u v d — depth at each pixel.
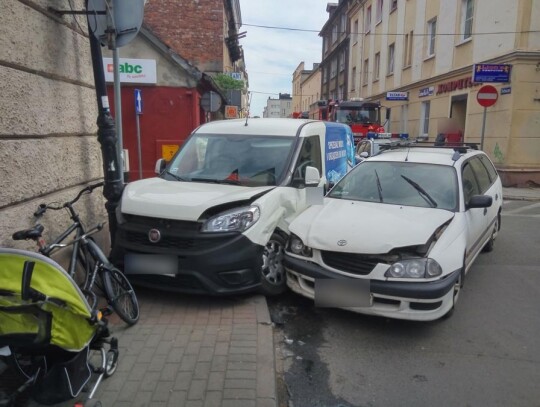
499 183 7.43
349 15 38.47
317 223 4.75
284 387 3.47
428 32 21.95
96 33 4.78
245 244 4.58
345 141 7.82
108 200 5.11
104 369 3.13
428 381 3.56
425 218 4.71
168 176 5.71
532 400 3.33
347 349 4.06
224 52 22.88
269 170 5.48
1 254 2.48
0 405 2.52
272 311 4.85
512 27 14.65
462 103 19.08
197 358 3.63
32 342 2.47
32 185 4.12
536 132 14.75
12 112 3.82
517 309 4.95
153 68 12.56
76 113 5.03
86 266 3.99
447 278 4.13
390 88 27.66
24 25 3.99
